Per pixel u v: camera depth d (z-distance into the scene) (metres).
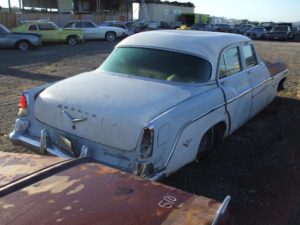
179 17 60.06
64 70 12.25
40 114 4.03
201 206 2.06
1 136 5.34
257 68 5.83
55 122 3.88
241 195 3.91
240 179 4.27
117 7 52.41
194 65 4.35
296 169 4.57
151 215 1.92
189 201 2.09
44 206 1.90
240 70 5.22
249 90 5.27
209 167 4.53
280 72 6.95
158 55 4.51
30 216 1.82
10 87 9.11
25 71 11.88
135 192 2.11
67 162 2.39
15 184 2.08
